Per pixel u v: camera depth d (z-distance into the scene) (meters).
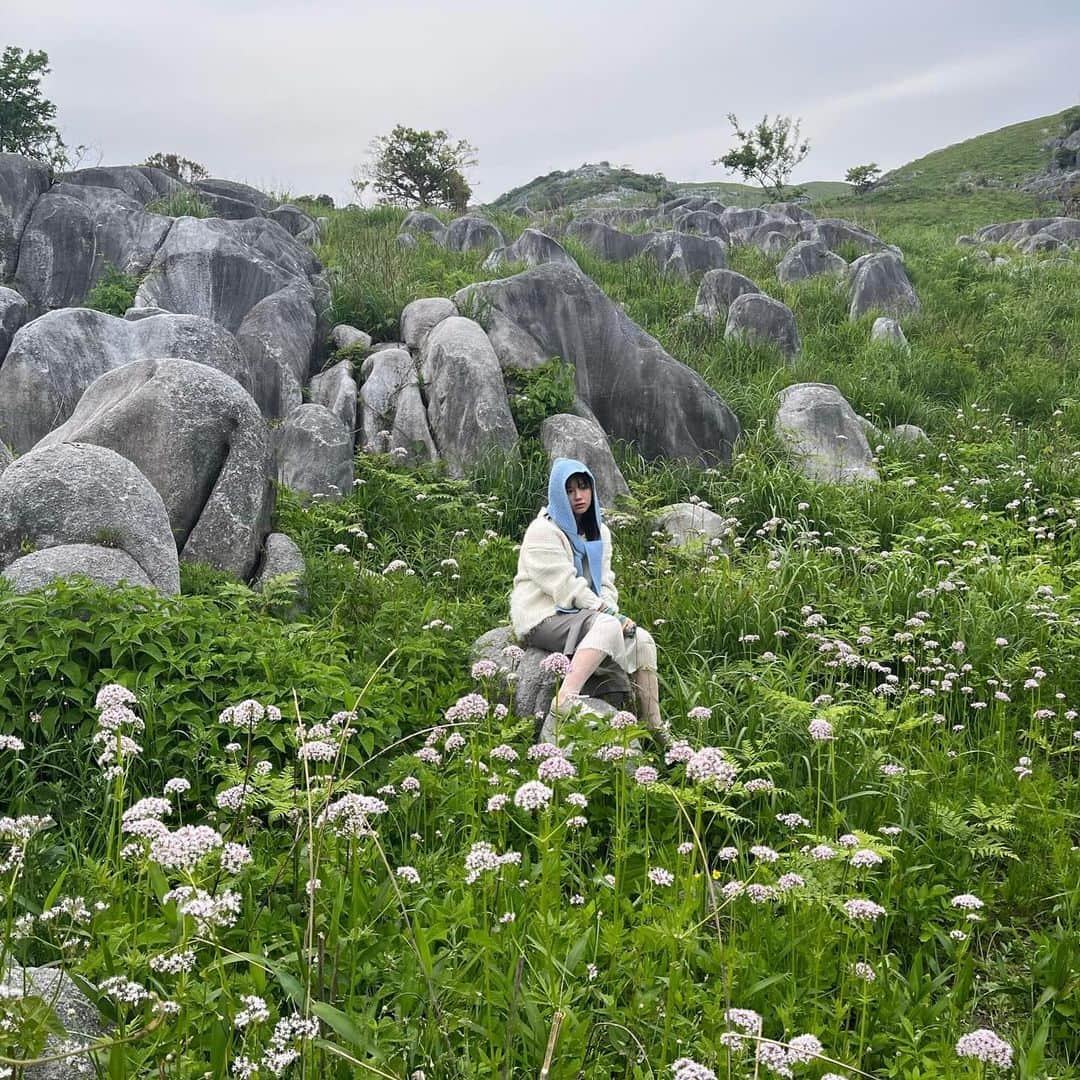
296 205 21.86
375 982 3.03
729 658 6.53
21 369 9.79
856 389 12.73
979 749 5.36
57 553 5.48
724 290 15.11
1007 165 66.06
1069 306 17.25
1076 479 10.23
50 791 4.25
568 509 5.94
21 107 29.22
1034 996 3.63
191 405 7.09
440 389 10.12
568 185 63.47
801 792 4.71
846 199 52.78
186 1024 2.48
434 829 4.16
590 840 3.97
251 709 3.35
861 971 3.09
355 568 7.35
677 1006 2.97
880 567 7.84
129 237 13.87
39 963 3.22
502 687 5.56
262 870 3.53
